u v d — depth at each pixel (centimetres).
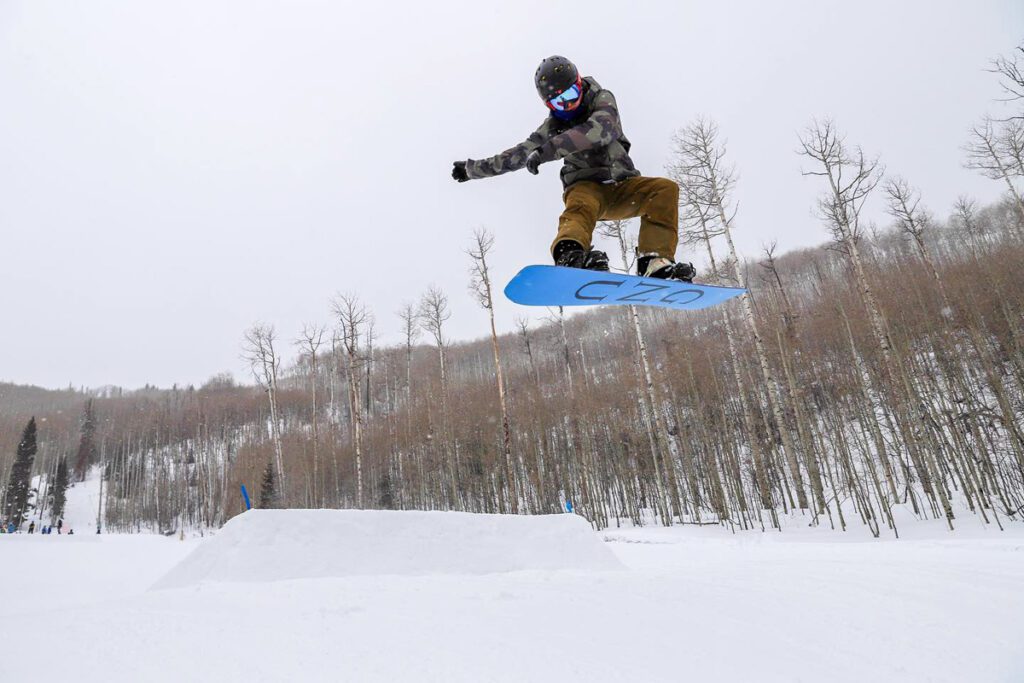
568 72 252
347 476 3928
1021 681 256
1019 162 2425
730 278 2494
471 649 314
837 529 1675
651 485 2752
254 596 480
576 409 2906
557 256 248
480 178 255
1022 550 849
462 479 3231
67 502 6569
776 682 265
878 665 284
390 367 5150
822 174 2003
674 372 2745
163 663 304
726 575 510
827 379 2255
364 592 485
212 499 5228
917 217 2709
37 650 334
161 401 9731
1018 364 1734
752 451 2259
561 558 698
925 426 1755
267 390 3884
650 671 279
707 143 2289
